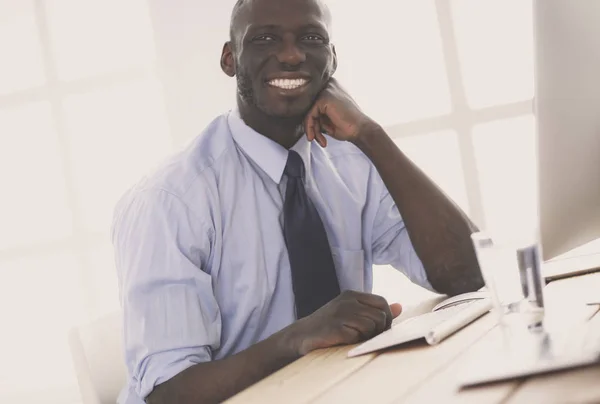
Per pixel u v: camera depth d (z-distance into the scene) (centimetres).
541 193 116
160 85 375
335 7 360
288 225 184
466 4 347
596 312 112
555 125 115
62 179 386
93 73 381
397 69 354
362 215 212
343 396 96
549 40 113
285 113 192
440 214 195
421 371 101
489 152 346
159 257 169
